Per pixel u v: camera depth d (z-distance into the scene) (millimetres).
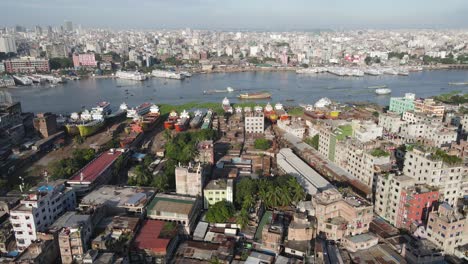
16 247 155625
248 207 178375
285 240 154750
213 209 172500
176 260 145500
